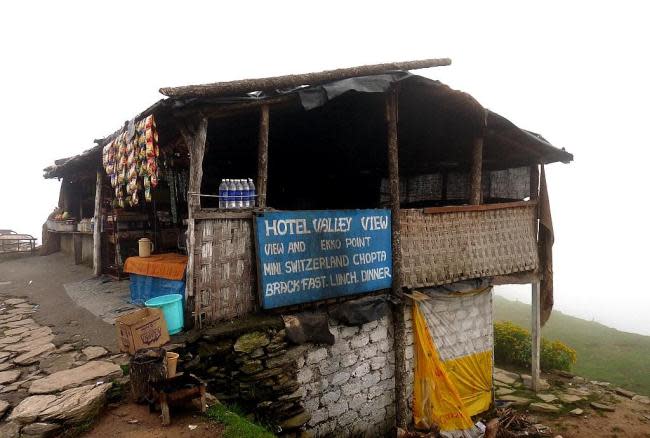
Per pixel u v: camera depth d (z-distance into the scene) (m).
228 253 5.41
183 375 4.07
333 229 6.23
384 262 6.88
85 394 4.04
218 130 8.22
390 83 6.25
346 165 12.89
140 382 4.16
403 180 13.16
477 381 8.68
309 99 5.61
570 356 12.96
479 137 8.05
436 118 8.31
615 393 10.92
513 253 8.79
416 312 7.48
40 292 9.21
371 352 6.99
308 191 13.63
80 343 5.63
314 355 6.18
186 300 5.28
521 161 9.57
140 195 9.64
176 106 5.06
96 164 10.49
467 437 7.43
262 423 5.35
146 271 6.39
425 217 7.44
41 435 3.45
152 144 5.49
